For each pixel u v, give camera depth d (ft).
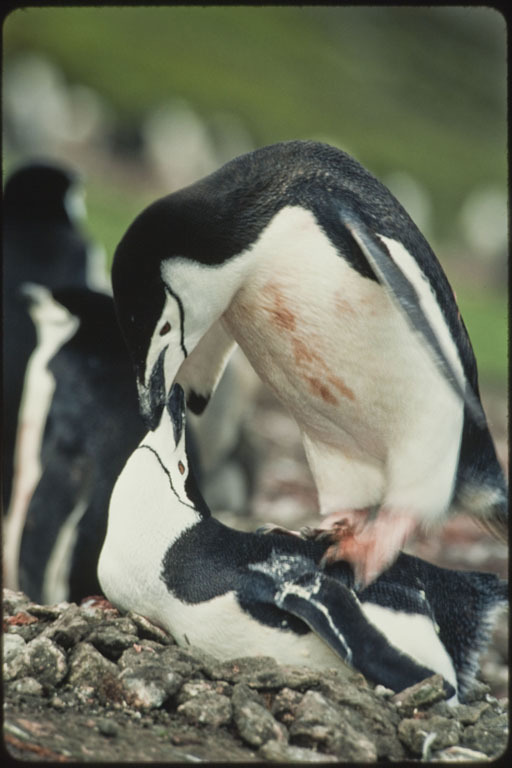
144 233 28.76
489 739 26.32
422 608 28.17
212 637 27.27
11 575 40.78
